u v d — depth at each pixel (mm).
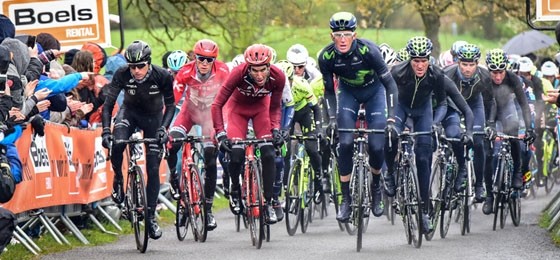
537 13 17359
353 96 14070
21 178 10828
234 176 13867
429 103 14297
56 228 13867
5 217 10039
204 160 14234
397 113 14312
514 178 16203
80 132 14859
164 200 18359
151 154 13211
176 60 16484
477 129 16109
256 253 12820
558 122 17031
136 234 13148
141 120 13641
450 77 16188
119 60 17984
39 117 12156
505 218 16297
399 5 37781
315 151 15594
